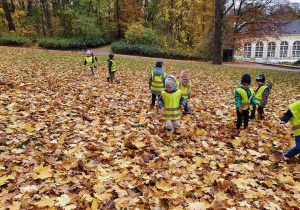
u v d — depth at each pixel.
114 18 46.56
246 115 5.10
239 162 3.75
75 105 6.07
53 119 4.89
